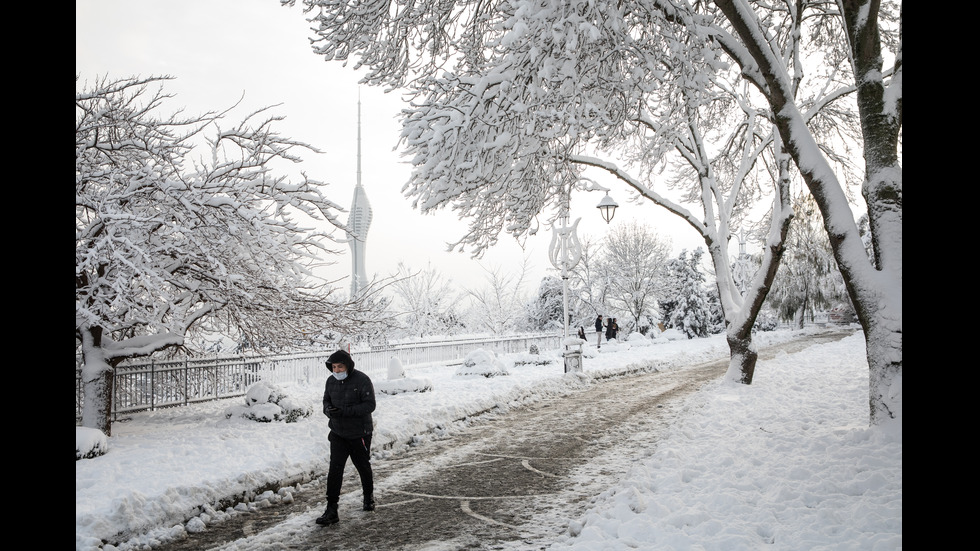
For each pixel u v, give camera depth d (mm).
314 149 12102
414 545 5613
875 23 8891
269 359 16500
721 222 17734
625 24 9383
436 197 10758
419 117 10328
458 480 8086
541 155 11203
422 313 48906
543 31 8781
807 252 45625
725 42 9805
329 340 13930
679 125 12062
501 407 14734
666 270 53688
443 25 11305
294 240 12195
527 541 5613
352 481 8234
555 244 21281
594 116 9945
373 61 11453
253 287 11469
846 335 40062
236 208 10727
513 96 9562
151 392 13492
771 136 17875
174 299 11492
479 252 13719
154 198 11039
